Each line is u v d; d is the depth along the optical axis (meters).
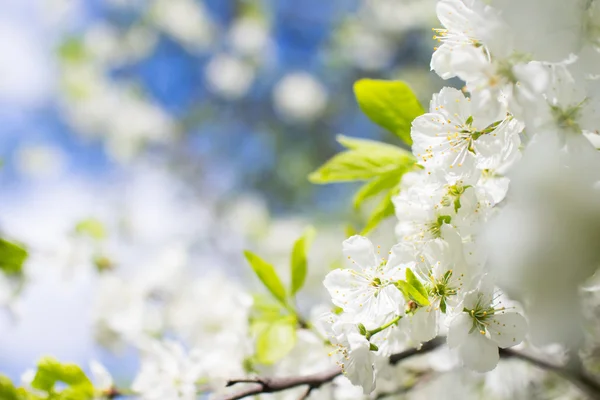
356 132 1.45
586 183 0.44
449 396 0.58
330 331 0.45
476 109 0.43
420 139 0.44
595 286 0.46
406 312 0.44
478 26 0.42
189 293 0.58
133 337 0.58
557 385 0.56
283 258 1.15
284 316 0.51
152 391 0.50
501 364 0.56
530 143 0.44
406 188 0.46
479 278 0.44
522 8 0.42
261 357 0.50
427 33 1.35
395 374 0.53
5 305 0.59
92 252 0.62
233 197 1.47
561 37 0.42
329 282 0.45
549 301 0.46
